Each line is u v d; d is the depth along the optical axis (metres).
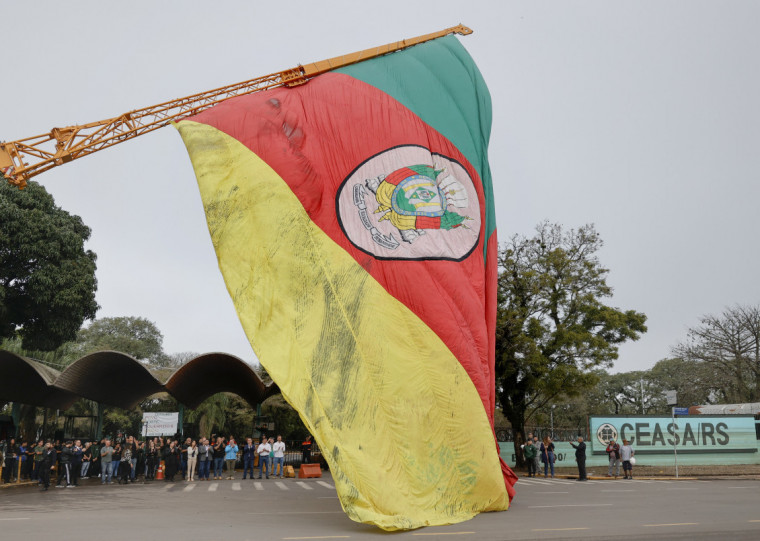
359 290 14.67
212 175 14.96
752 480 26.09
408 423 13.63
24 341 35.28
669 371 82.94
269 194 14.82
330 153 16.11
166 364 77.81
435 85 19.09
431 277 15.80
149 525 11.31
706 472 30.30
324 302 14.18
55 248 33.81
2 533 10.12
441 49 20.20
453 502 13.28
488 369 16.44
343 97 17.08
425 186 16.95
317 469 28.50
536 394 36.47
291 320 13.78
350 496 11.59
